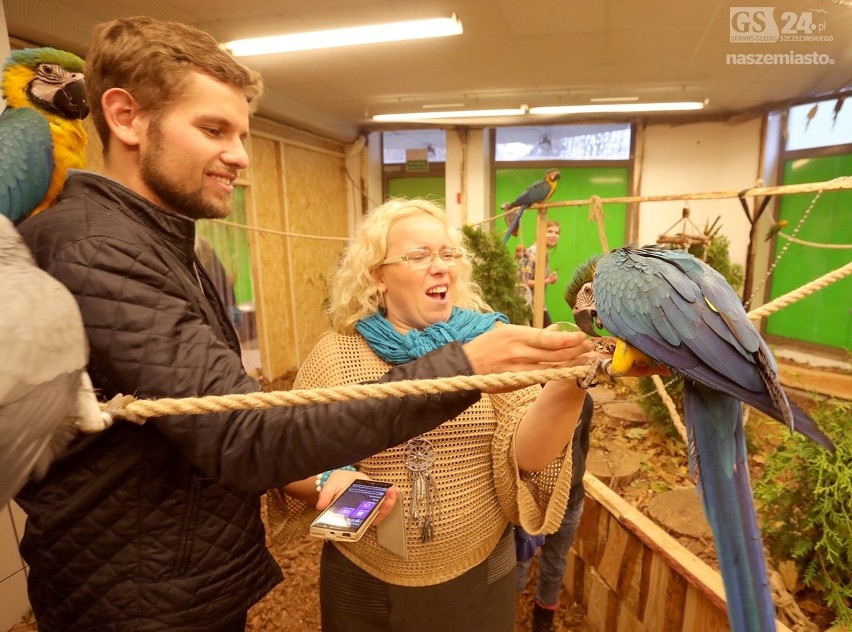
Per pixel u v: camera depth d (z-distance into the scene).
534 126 7.83
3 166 1.88
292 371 6.87
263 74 5.18
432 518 1.26
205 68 0.92
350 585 1.38
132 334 0.78
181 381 0.78
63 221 0.84
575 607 2.60
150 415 0.71
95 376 0.82
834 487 2.03
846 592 1.99
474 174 7.96
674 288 0.87
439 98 6.24
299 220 6.97
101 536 0.93
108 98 0.92
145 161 0.94
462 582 1.34
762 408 0.79
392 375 0.82
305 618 2.59
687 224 7.43
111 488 0.92
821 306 6.36
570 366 0.91
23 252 0.72
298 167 6.89
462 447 1.29
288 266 6.70
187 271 1.00
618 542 2.30
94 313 0.78
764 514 2.35
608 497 2.40
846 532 2.01
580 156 7.86
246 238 6.02
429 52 4.57
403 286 1.33
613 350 0.99
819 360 6.33
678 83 5.62
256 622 2.57
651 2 3.59
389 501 1.17
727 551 0.77
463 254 1.44
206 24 3.91
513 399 1.34
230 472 0.77
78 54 3.78
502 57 4.71
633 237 7.67
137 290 0.80
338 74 5.21
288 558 3.04
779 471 2.25
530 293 5.16
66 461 0.91
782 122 6.75
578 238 7.98
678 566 1.95
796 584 2.16
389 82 5.53
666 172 7.45
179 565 0.98
